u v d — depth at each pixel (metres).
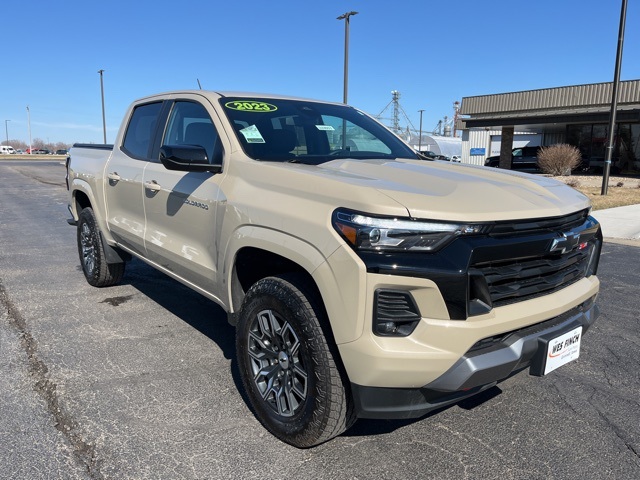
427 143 56.31
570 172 25.38
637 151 28.16
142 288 5.69
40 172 31.80
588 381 3.67
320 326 2.54
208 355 3.97
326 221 2.47
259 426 3.02
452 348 2.34
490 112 32.84
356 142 4.01
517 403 3.35
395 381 2.35
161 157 3.25
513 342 2.53
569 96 28.84
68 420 3.04
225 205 3.14
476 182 2.85
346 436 2.95
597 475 2.64
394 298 2.34
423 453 2.80
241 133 3.45
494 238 2.45
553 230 2.70
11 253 7.60
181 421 3.06
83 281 5.99
